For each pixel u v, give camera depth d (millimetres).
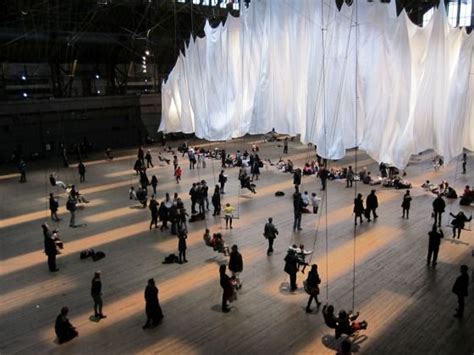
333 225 18391
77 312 12172
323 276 13781
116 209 21578
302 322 11305
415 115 10344
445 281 13344
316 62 10641
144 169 26172
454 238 16844
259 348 10305
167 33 37094
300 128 11453
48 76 39375
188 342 10617
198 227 18531
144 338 10836
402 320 11273
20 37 30516
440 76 10375
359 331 10805
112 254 16094
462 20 44656
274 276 13883
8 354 10391
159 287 13422
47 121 34938
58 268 15039
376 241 16531
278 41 11484
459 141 10625
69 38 32562
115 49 36469
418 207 20656
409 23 10594
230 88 13797
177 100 21547
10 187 26469
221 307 12141
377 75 10102
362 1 10086
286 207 21000
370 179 25016
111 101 38125
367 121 10227
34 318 11945
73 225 19203
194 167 30094
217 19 36781
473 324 11039
